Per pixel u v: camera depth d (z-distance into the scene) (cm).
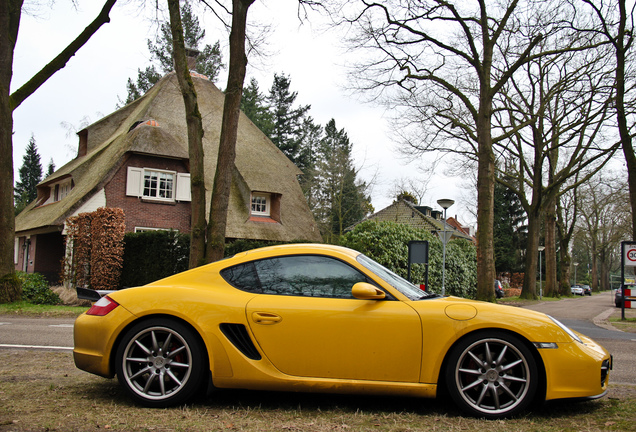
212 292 413
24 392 434
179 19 1250
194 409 392
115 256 1881
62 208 2381
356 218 5062
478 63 1925
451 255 2386
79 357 411
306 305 400
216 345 394
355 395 408
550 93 2491
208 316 399
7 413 366
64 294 1786
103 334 405
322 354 391
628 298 1568
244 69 1216
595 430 352
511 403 382
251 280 420
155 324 401
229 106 1204
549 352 382
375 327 390
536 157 3152
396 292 407
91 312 418
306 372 392
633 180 1652
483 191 1884
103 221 1862
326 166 4394
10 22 1544
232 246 1861
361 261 429
